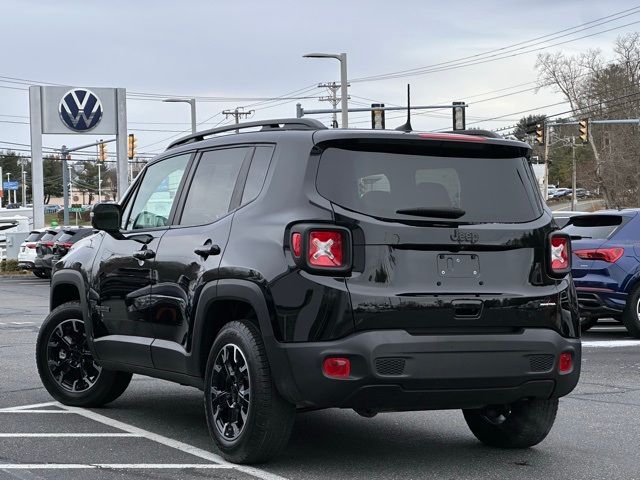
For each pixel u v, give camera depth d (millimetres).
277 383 5516
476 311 5543
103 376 7750
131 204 7445
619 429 7223
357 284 5391
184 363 6344
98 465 5906
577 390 9055
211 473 5691
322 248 5410
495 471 5852
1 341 13180
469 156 5883
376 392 5352
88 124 42312
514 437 6340
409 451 6371
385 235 5453
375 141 5660
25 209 55156
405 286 5445
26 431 6969
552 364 5715
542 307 5727
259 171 6059
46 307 20562
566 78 92562
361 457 6168
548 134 93125
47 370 7988
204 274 6105
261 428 5617
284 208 5660
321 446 6492
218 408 6000
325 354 5312
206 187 6566
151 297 6738
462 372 5445
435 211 5602
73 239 30547
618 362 10938
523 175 5996
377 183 5609
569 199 124438
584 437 6926
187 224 6625
